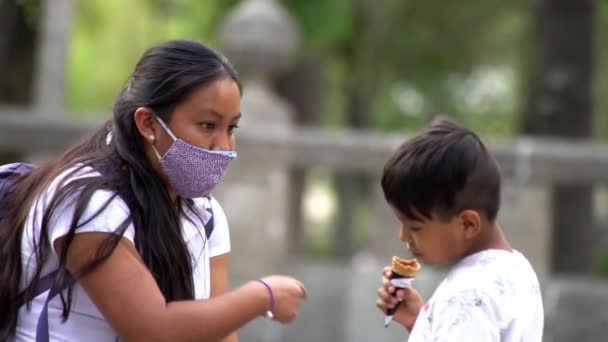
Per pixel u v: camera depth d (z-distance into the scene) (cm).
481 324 422
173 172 440
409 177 437
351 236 3056
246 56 1197
